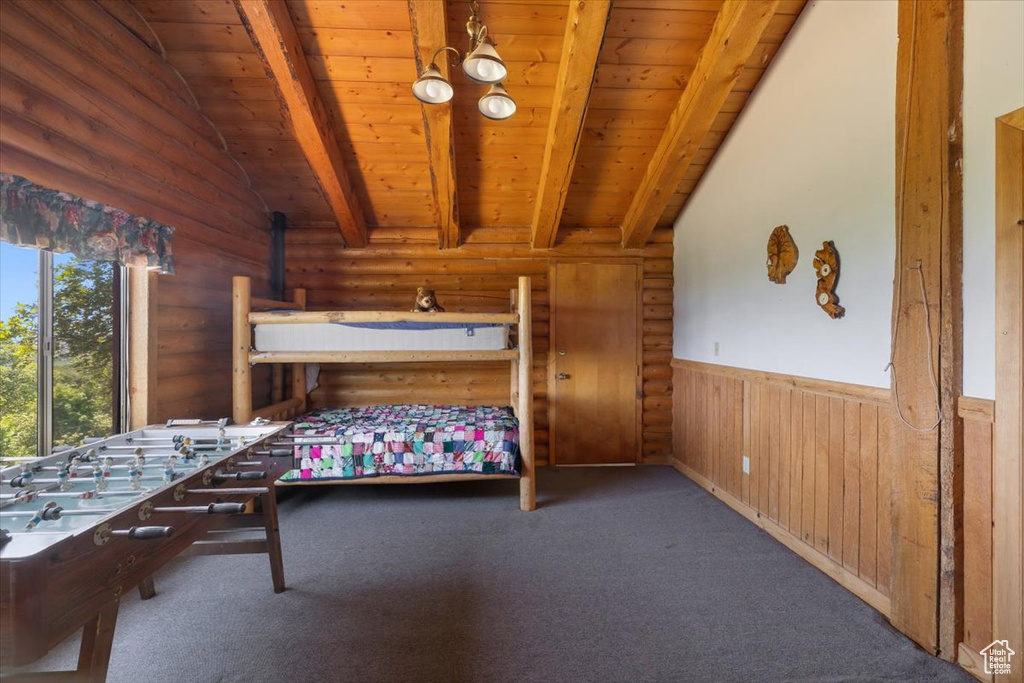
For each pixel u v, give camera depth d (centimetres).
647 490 389
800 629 208
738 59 281
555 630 207
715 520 327
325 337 345
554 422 460
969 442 181
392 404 459
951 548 184
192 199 310
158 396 273
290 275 448
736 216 349
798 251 280
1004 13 167
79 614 111
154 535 120
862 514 232
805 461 273
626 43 290
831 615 218
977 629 178
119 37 242
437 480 340
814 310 266
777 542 293
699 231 411
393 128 339
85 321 239
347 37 274
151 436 225
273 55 265
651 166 378
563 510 346
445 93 221
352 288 454
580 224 461
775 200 302
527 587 241
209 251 330
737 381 346
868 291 228
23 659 97
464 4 258
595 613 219
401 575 253
